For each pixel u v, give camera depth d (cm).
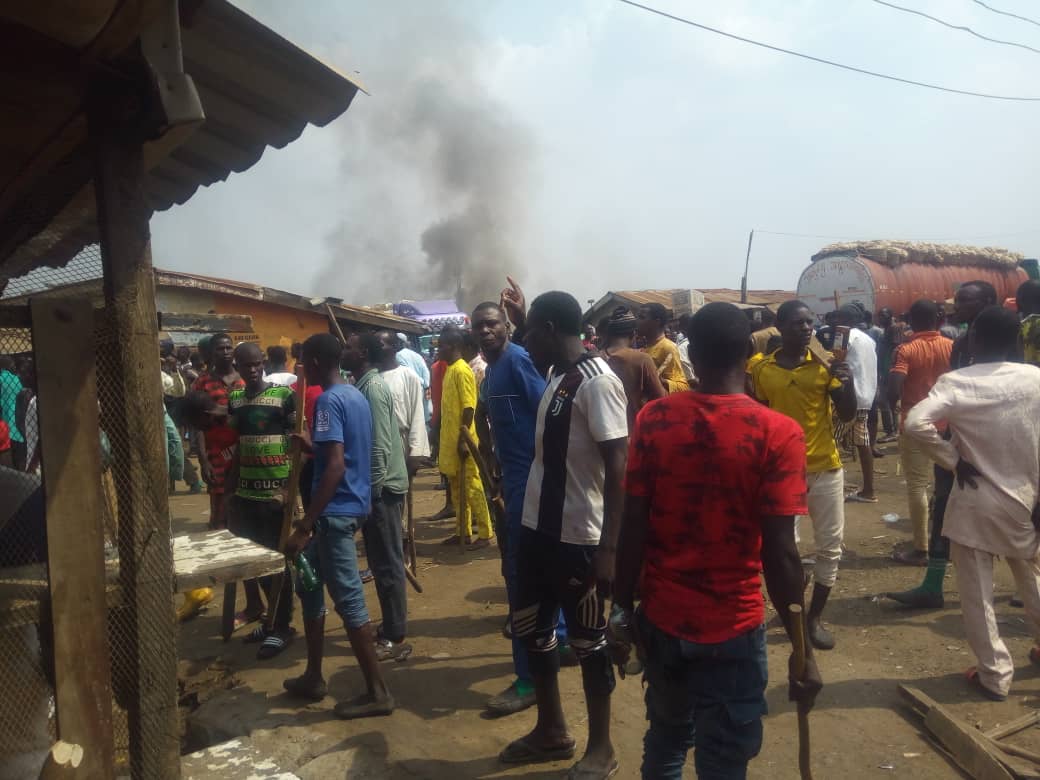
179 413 573
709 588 233
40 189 295
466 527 706
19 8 201
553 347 327
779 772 323
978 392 373
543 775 332
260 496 484
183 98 226
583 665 319
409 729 375
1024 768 308
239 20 242
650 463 242
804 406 434
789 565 226
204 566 271
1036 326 476
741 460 227
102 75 235
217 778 337
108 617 244
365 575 622
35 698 237
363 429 390
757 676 234
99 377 243
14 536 242
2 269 323
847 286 2164
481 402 457
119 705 249
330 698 411
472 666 450
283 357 714
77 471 233
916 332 586
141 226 246
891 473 919
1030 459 370
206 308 1542
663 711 247
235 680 441
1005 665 377
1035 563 386
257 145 330
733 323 237
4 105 245
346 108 292
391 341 615
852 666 420
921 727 357
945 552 488
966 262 2391
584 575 313
